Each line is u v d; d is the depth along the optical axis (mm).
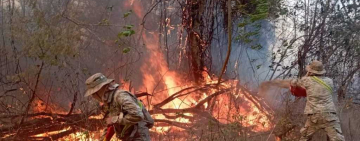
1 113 6598
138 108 4426
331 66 9844
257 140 6742
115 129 4598
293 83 6328
